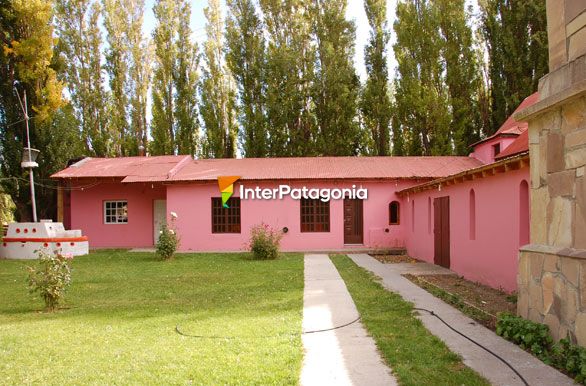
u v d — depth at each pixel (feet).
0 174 72.28
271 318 22.25
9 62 71.61
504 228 29.63
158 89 98.84
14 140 71.36
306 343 17.87
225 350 16.89
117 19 103.96
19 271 44.80
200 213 63.87
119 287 33.91
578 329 14.71
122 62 103.86
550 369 14.33
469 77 85.30
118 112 102.37
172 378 13.96
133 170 68.18
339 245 63.21
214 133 95.81
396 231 63.05
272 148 90.27
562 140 16.14
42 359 16.39
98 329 21.01
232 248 63.31
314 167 67.15
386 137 90.74
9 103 71.51
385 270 41.27
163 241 53.01
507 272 29.25
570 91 14.85
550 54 17.56
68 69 99.81
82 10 102.06
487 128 88.12
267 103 90.33
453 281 34.96
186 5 99.14
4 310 26.66
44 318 24.04
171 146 97.30
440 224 44.14
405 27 86.84
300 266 44.91
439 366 14.76
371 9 91.66
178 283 35.50
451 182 39.27
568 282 15.33
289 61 89.86
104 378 14.16
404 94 86.99
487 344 17.12
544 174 17.42
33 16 71.10
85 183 70.28
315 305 25.46
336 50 91.20
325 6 92.27
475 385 13.10
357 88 93.09
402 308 23.95
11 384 13.82
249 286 33.30
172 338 18.94
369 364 15.28
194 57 99.81
